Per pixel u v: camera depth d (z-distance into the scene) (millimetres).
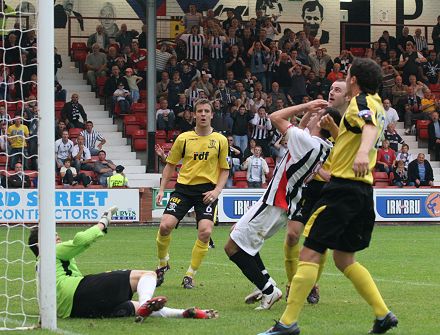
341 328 12430
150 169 43281
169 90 45594
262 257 24172
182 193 17562
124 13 54156
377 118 11328
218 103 43281
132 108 46750
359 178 11375
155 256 24344
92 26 53750
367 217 11609
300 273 11227
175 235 32625
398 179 42562
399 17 58406
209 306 14734
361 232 11625
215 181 17609
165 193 39250
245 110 43438
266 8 56219
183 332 11875
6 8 41000
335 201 11352
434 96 50406
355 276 11805
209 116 17547
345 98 14281
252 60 47469
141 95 48875
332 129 13773
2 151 37031
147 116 43062
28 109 37656
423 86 49906
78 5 53344
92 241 13148
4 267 20938
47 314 12125
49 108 12133
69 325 12359
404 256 24562
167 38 53875
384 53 52594
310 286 11219
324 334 11914
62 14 52875
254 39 49531
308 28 53625
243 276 19266
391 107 48938
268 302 14227
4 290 16500
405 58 52000
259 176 40938
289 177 14242
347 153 11422
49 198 12094
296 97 47000
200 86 45750
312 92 47938
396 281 18500
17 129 36938
